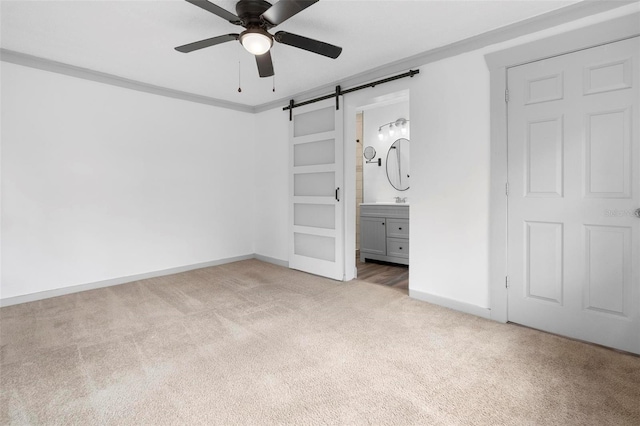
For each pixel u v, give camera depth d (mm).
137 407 1655
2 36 2721
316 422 1547
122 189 3811
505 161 2621
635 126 2088
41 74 3248
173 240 4250
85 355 2166
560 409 1616
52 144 3336
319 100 4012
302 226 4324
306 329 2557
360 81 3604
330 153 3973
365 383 1852
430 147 3070
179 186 4285
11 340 2379
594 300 2277
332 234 3947
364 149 5473
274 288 3613
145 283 3820
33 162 3234
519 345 2275
